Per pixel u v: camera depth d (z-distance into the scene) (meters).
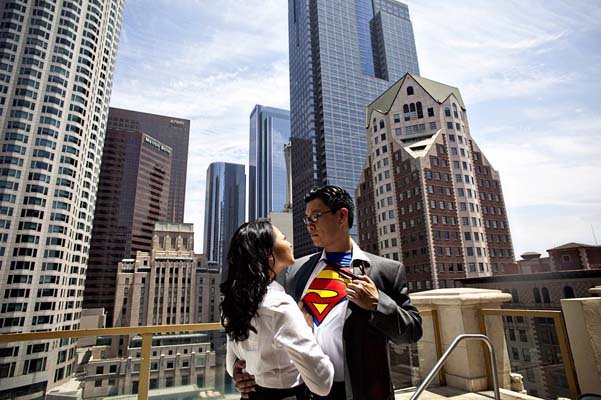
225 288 1.78
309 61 115.50
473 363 4.09
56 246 61.56
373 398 1.69
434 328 4.51
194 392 3.43
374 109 80.56
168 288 88.62
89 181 73.88
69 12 71.25
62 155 65.50
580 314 3.41
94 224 125.81
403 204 67.06
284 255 1.92
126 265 90.00
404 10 140.00
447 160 67.19
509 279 40.78
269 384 1.65
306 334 1.61
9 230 57.31
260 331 1.67
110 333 3.37
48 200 62.16
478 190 68.75
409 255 63.94
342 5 122.62
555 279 36.81
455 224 62.78
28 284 56.97
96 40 76.50
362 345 1.77
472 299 4.20
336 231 2.16
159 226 93.56
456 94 78.12
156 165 149.12
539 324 3.78
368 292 1.70
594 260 49.31
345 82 111.31
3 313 53.62
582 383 3.35
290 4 140.38
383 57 125.44
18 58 64.25
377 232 72.44
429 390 4.15
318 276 2.11
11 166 59.50
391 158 72.38
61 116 66.62
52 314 59.16
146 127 182.50
